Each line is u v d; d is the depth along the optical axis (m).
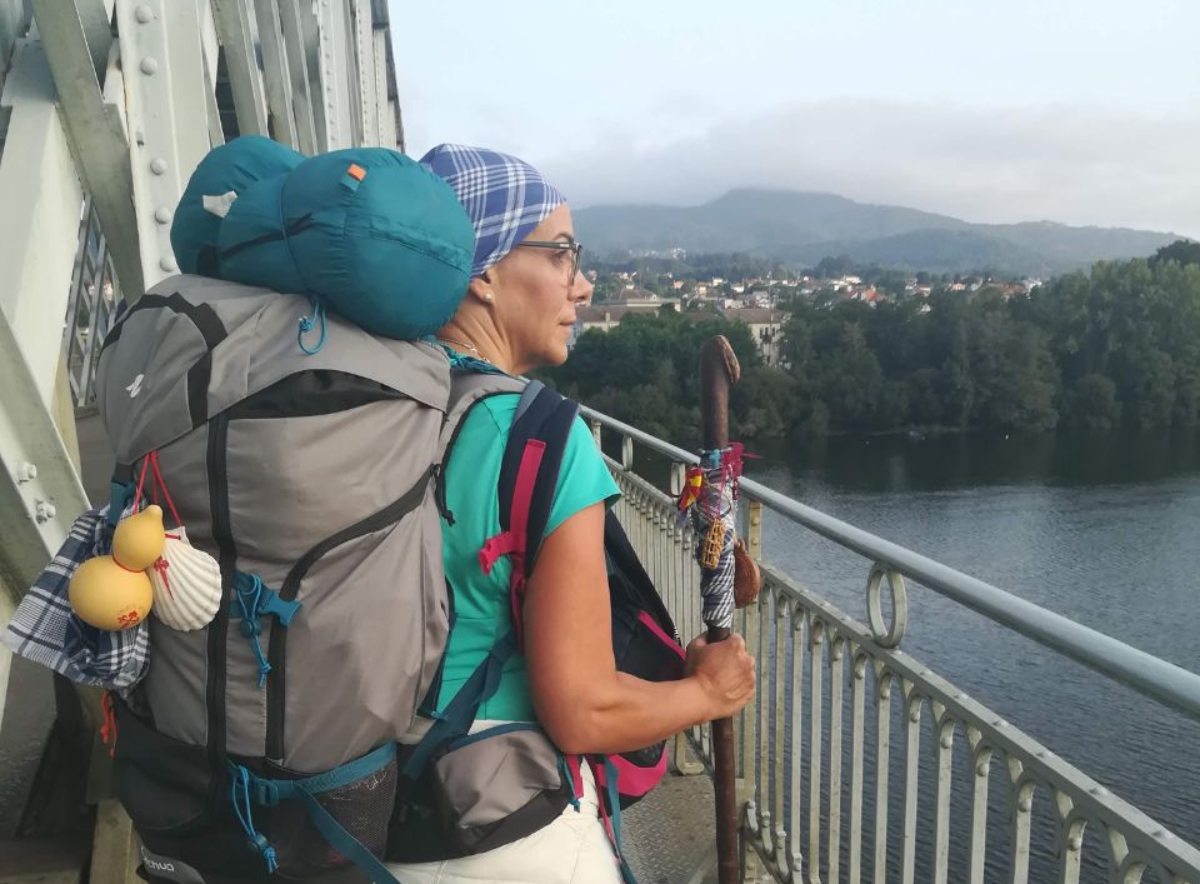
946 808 1.67
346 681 1.05
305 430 1.02
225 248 1.17
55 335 1.98
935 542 53.16
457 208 1.17
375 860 1.11
